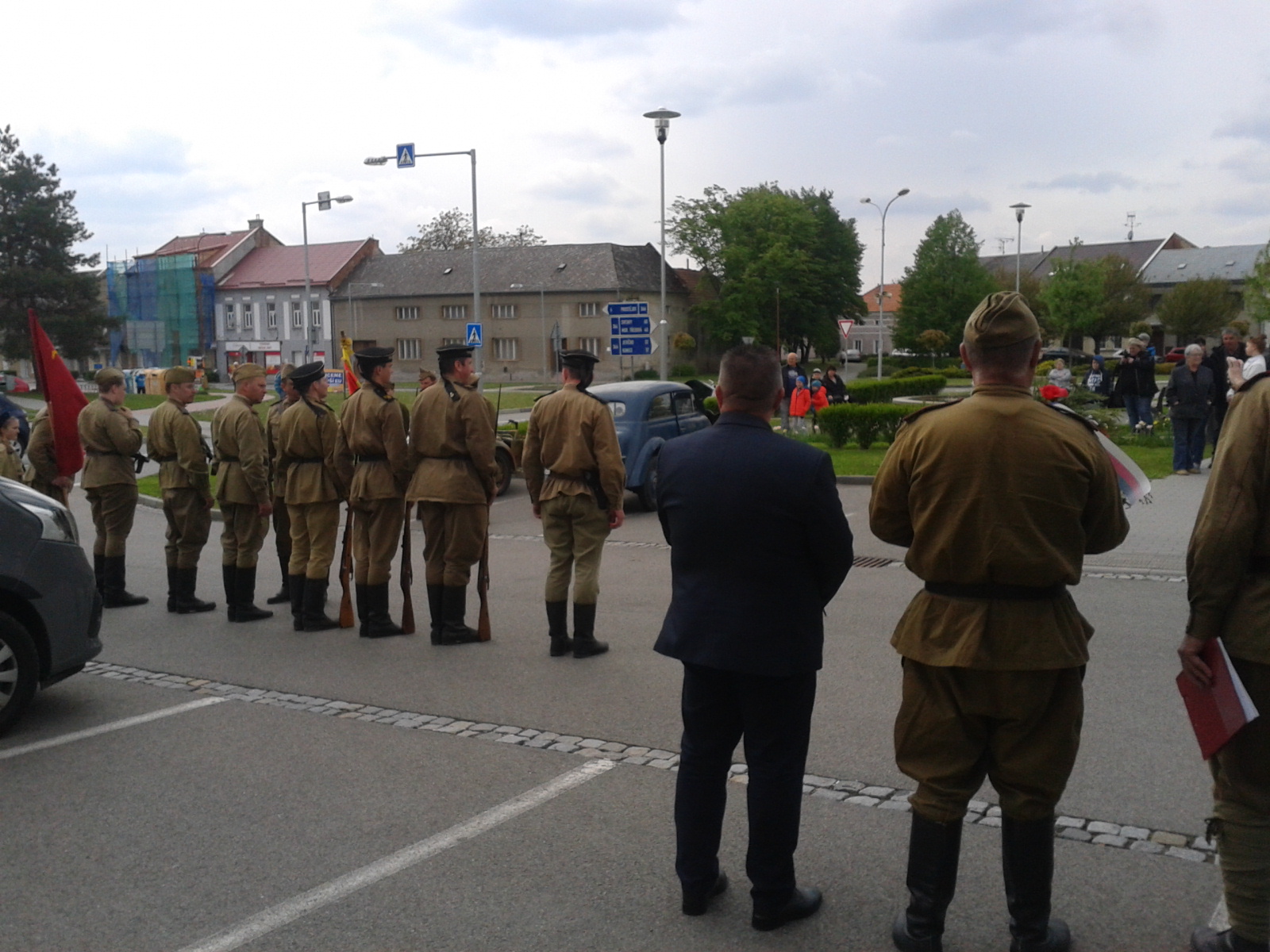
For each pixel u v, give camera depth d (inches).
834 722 226.7
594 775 202.8
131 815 188.4
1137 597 341.1
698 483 144.6
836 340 3147.1
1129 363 789.2
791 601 141.6
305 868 166.2
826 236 3122.5
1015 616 125.0
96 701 259.0
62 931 148.2
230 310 3235.7
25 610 238.5
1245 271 3801.7
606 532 288.8
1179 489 557.0
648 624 326.6
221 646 313.0
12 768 213.2
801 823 177.8
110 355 3009.4
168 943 144.6
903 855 165.9
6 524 235.0
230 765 212.8
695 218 3070.9
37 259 2370.8
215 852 172.6
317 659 294.4
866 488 632.4
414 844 173.9
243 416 337.1
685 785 148.6
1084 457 125.0
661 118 976.3
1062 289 2960.1
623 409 589.9
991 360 128.3
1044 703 125.7
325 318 3102.9
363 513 319.6
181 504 355.9
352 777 204.4
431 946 142.1
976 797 186.2
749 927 145.6
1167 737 212.5
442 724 235.1
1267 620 120.6
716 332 3006.9
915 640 130.3
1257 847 124.9
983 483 124.0
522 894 156.3
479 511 304.5
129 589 409.1
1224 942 129.3
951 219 3029.0
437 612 308.0
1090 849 164.7
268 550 501.4
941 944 136.1
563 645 292.0
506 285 2923.2
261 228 3378.4
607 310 795.4
